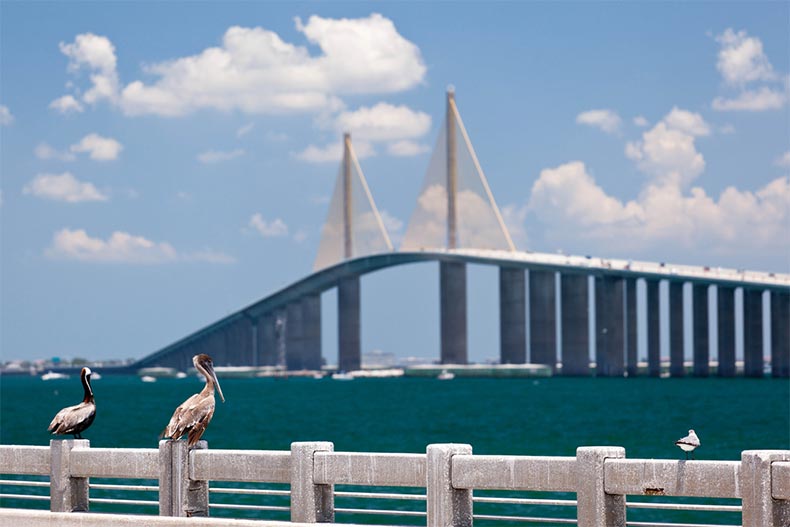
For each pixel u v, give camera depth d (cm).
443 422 12219
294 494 1961
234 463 2020
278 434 10319
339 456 1939
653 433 9956
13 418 14150
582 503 1780
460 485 1862
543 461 1811
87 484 2186
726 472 1697
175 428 1959
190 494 2053
